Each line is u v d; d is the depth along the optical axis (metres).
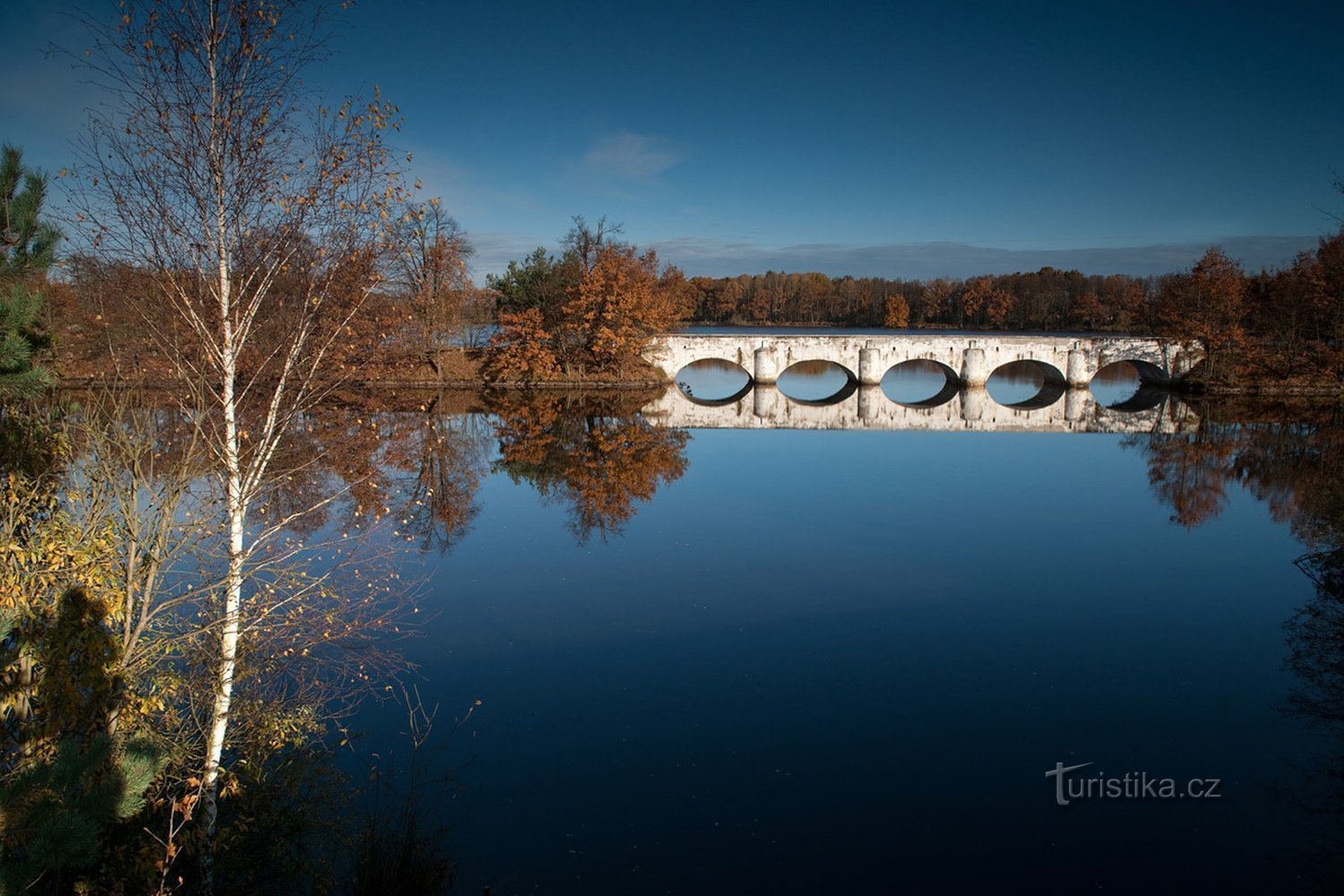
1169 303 61.66
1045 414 51.59
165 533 9.12
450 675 14.17
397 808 10.35
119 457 9.83
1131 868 9.58
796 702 13.40
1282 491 29.11
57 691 7.71
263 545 14.98
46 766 4.91
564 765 11.51
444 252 51.62
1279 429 44.09
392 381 50.91
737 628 16.39
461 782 11.05
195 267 9.20
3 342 8.44
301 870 8.98
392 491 26.59
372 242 10.19
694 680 14.10
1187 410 52.03
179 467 10.05
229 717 10.36
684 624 16.61
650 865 9.55
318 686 12.59
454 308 56.28
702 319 142.25
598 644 15.55
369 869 8.95
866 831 10.22
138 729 8.40
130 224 8.83
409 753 11.70
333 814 10.10
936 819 10.46
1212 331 57.47
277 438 10.66
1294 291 57.66
